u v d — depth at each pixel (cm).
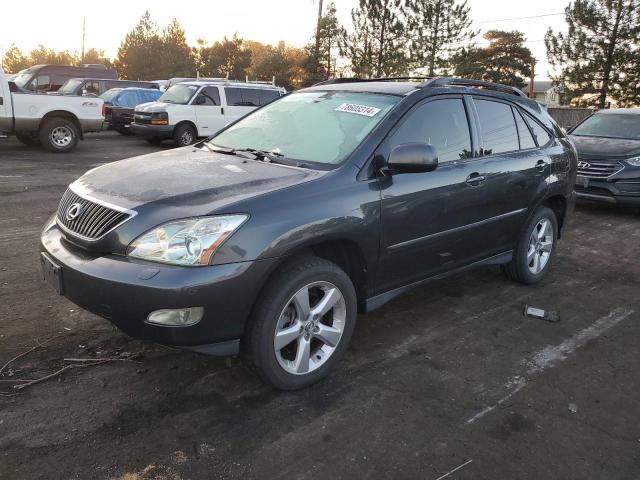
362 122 378
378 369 358
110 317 286
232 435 284
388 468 265
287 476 257
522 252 503
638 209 899
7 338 371
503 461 274
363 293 367
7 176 985
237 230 285
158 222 282
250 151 389
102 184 329
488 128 454
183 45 5603
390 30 3125
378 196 348
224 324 287
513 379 353
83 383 323
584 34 2884
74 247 311
